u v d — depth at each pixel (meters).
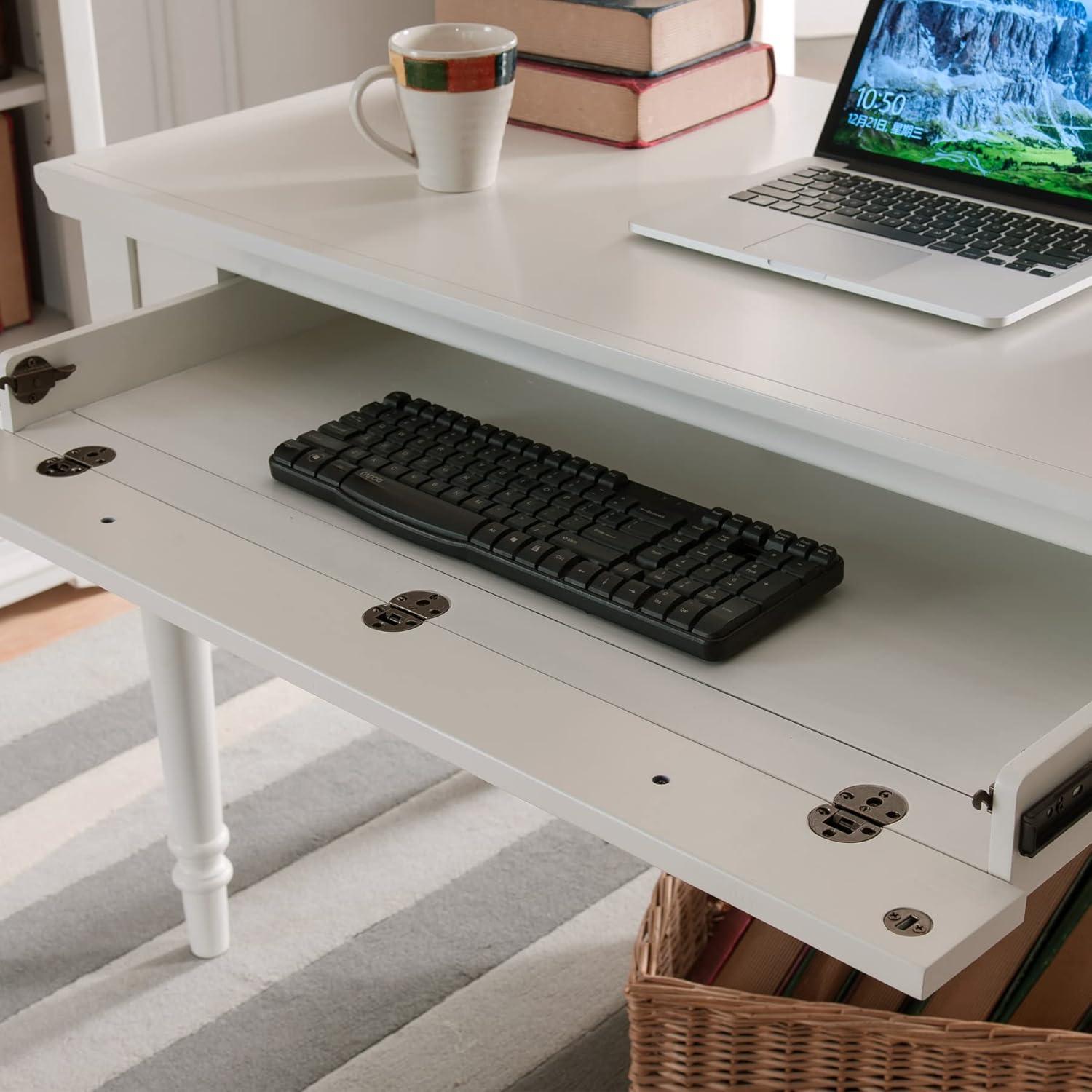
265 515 1.02
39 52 1.85
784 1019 1.01
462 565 0.97
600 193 1.20
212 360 1.25
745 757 0.79
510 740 0.80
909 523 1.02
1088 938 1.06
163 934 1.50
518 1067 1.34
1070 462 0.79
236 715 1.80
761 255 1.05
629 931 1.50
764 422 0.90
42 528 1.00
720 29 1.35
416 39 1.21
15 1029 1.39
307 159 1.29
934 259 1.04
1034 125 1.11
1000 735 0.81
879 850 0.72
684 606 0.89
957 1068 0.97
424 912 1.52
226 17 2.01
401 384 1.21
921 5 1.18
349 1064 1.35
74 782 1.69
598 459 1.10
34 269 2.07
